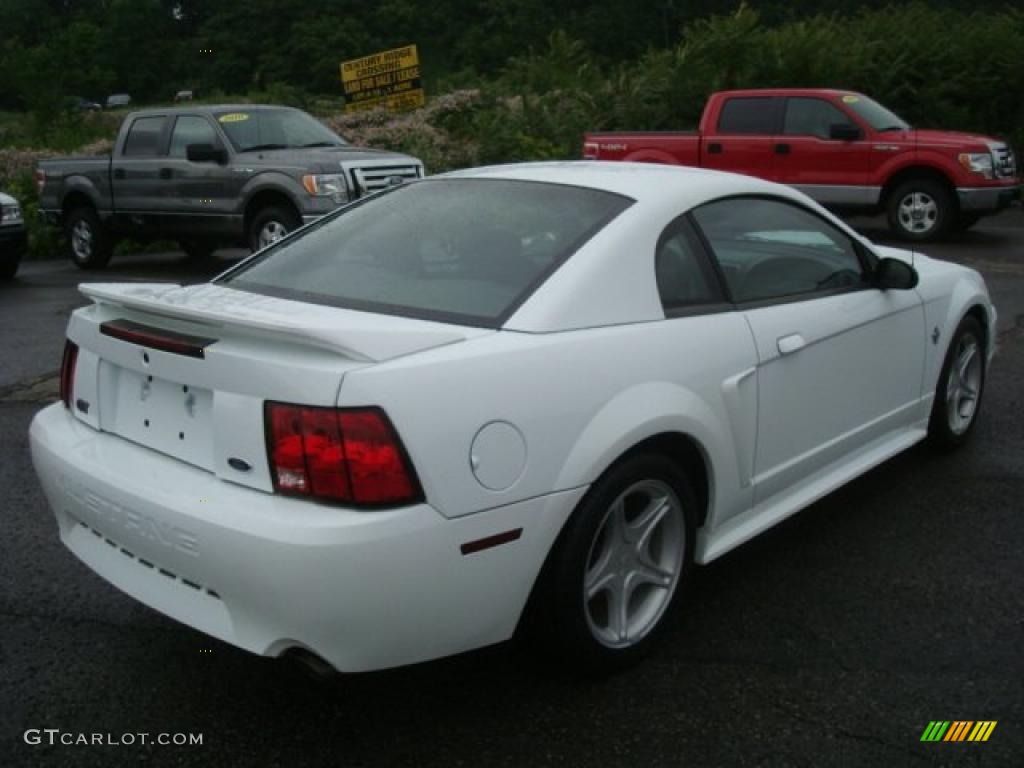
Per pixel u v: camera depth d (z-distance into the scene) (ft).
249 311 10.12
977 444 17.87
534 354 9.59
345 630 8.63
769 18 135.03
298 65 172.55
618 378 10.11
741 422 11.60
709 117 46.47
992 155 42.57
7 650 11.23
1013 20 66.85
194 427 9.58
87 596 12.51
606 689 10.43
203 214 38.34
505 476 9.15
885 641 11.31
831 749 9.41
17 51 153.07
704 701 10.19
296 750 9.50
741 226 12.57
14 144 75.97
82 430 10.91
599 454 9.73
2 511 15.20
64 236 45.68
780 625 11.68
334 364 8.69
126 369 10.37
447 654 9.30
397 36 170.60
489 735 9.69
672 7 162.20
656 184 12.00
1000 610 12.00
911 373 15.20
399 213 12.42
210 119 38.65
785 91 45.16
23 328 28.86
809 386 12.77
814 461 13.20
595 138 49.08
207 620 9.20
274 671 10.86
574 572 9.83
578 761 9.29
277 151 37.73
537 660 10.52
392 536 8.52
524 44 160.04
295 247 12.55
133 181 40.27
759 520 12.42
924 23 67.26
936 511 14.94
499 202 11.94
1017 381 21.89
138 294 10.93
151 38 205.05
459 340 9.43
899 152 42.98
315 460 8.53
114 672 10.83
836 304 13.39
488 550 9.11
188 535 8.96
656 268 11.13
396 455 8.56
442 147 58.85
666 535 11.03
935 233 43.55
